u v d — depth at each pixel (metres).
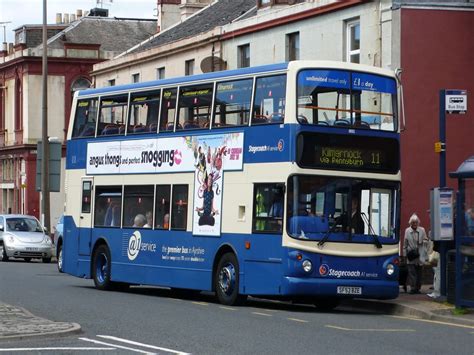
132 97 28.23
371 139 23.08
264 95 23.23
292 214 22.14
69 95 79.12
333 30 35.28
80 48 79.19
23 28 83.62
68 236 30.89
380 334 18.05
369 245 22.77
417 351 15.66
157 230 26.56
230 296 23.80
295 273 22.03
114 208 28.64
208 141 24.86
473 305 21.62
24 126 78.56
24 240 47.72
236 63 42.12
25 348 15.01
